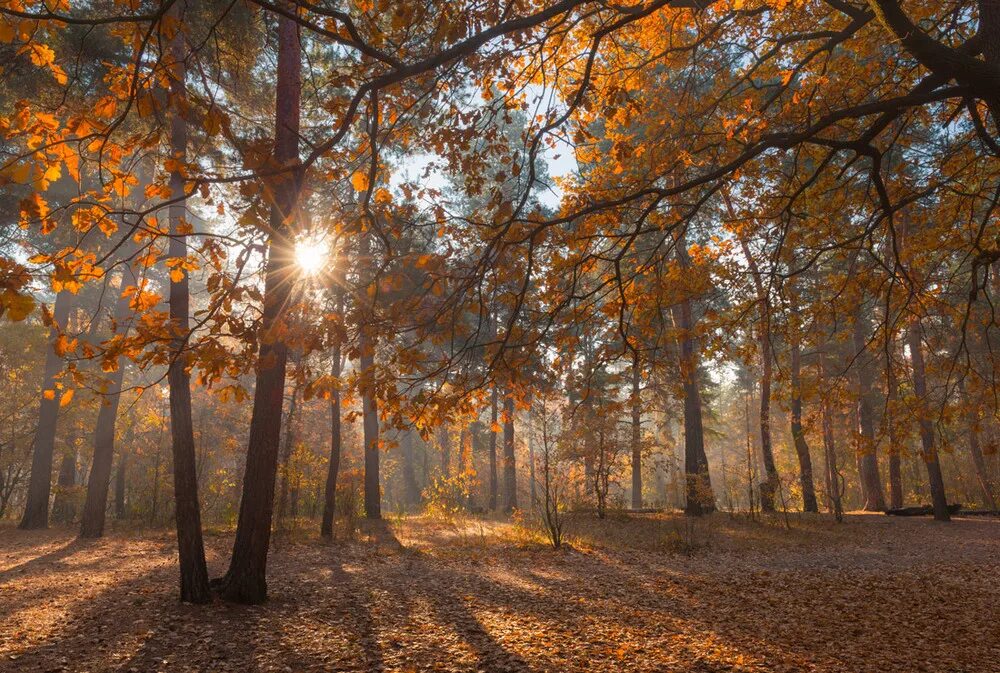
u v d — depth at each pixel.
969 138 6.64
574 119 5.28
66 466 27.98
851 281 6.82
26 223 2.99
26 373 26.70
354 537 17.12
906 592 10.55
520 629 8.29
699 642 7.67
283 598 9.68
